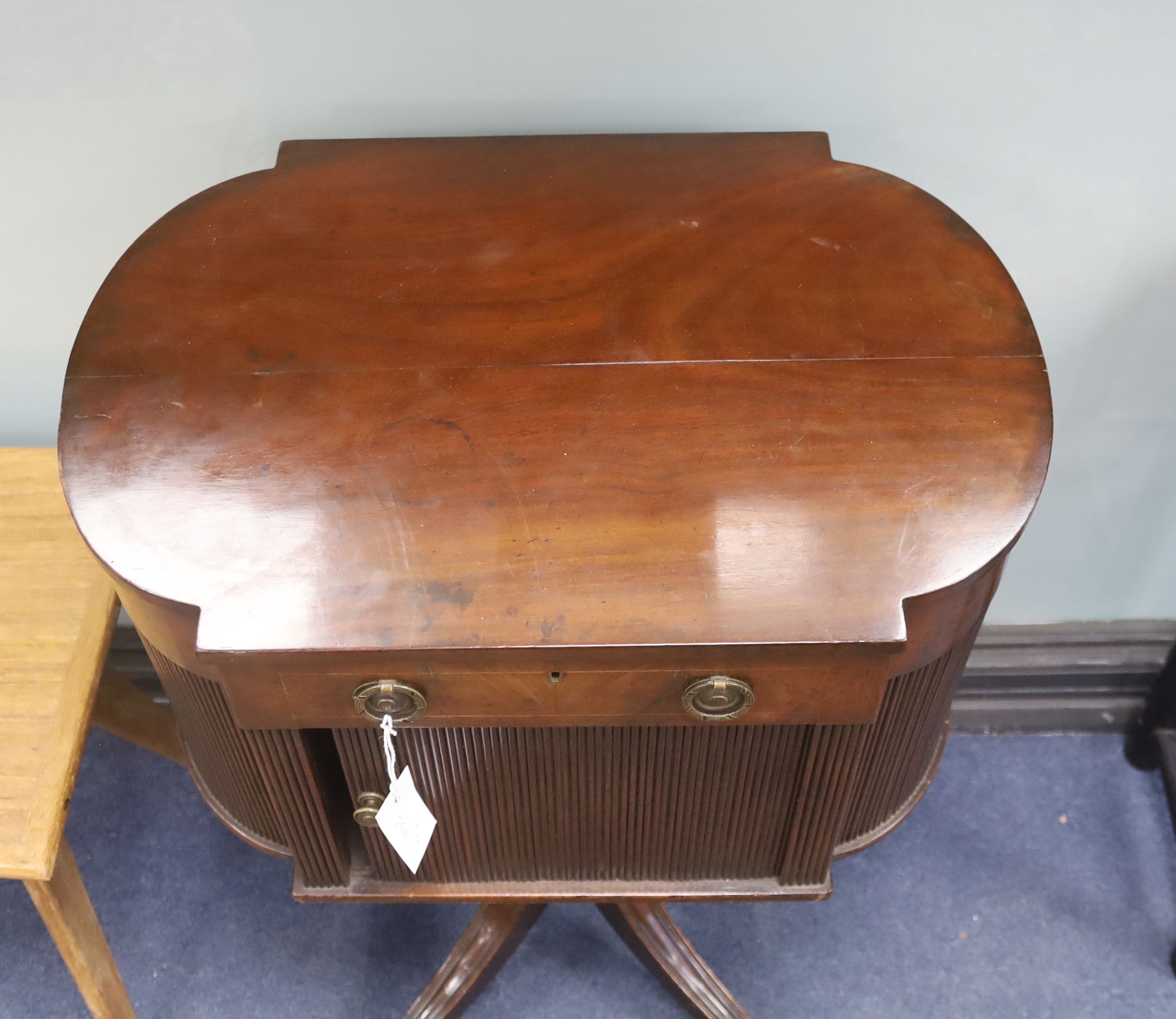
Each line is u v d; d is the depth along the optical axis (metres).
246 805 1.04
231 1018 1.33
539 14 0.99
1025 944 1.38
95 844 1.46
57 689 1.05
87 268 1.18
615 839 1.00
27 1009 1.33
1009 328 0.91
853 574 0.79
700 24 1.00
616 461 0.84
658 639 0.76
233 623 0.77
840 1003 1.34
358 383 0.88
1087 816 1.49
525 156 1.04
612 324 0.92
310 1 0.98
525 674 0.79
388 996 1.35
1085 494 1.39
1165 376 1.27
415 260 0.96
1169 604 1.52
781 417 0.86
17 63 1.01
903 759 0.99
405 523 0.81
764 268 0.95
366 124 1.08
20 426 1.35
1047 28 1.00
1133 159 1.09
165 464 0.84
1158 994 1.34
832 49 1.02
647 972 1.36
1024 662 1.52
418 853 0.91
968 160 1.10
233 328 0.92
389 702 0.81
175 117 1.06
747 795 0.95
